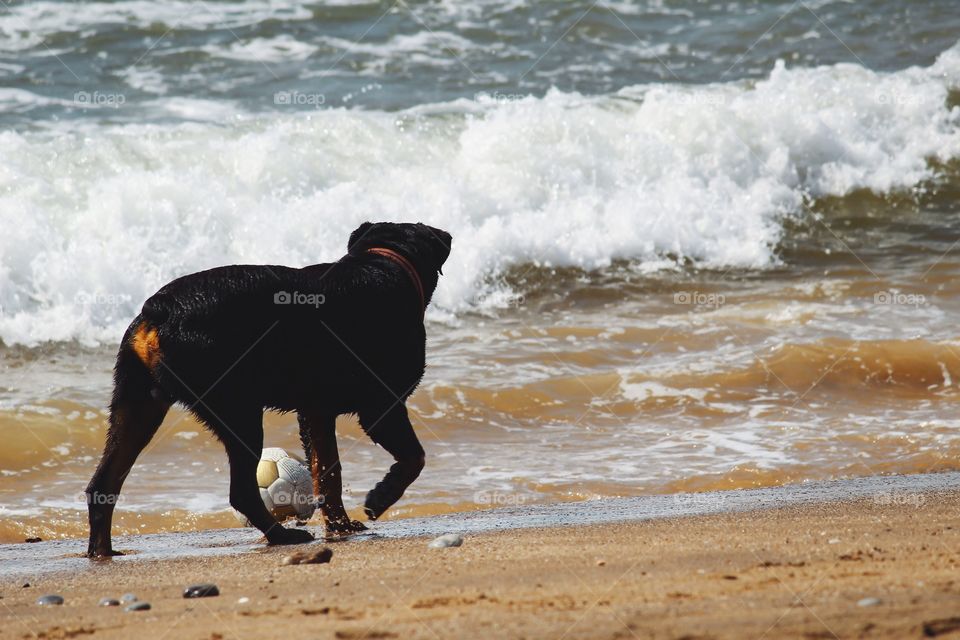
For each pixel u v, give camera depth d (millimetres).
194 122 16625
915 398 11602
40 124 16312
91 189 14211
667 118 17906
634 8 23906
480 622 4555
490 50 21469
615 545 6520
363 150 16250
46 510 8570
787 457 9891
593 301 14586
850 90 19578
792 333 13102
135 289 13547
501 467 9609
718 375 11898
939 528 6867
